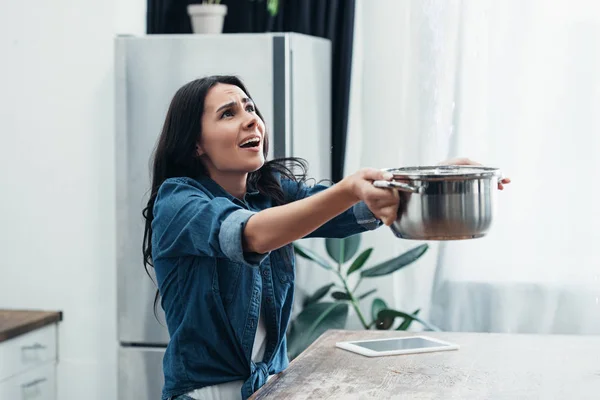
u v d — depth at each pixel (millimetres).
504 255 3613
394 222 1561
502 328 3625
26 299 3678
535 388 1753
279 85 3271
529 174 3576
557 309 3578
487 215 1527
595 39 3512
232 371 1900
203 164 2008
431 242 3686
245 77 3295
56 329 3645
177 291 1891
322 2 3770
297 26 3805
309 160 3525
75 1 3564
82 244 3619
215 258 1862
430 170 1697
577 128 3531
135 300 3406
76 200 3617
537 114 3570
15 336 3311
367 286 3781
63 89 3604
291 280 2023
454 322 3666
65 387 3656
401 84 3730
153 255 1923
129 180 3377
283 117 3273
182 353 1884
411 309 3725
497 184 1602
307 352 2117
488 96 3602
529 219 3584
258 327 1960
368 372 1899
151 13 3924
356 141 3809
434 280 3686
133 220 3385
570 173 3545
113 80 3553
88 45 3564
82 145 3598
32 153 3646
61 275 3643
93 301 3619
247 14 3885
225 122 1921
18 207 3670
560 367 1935
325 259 3777
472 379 1829
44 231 3650
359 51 3783
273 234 1581
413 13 3662
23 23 3621
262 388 1777
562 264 3568
